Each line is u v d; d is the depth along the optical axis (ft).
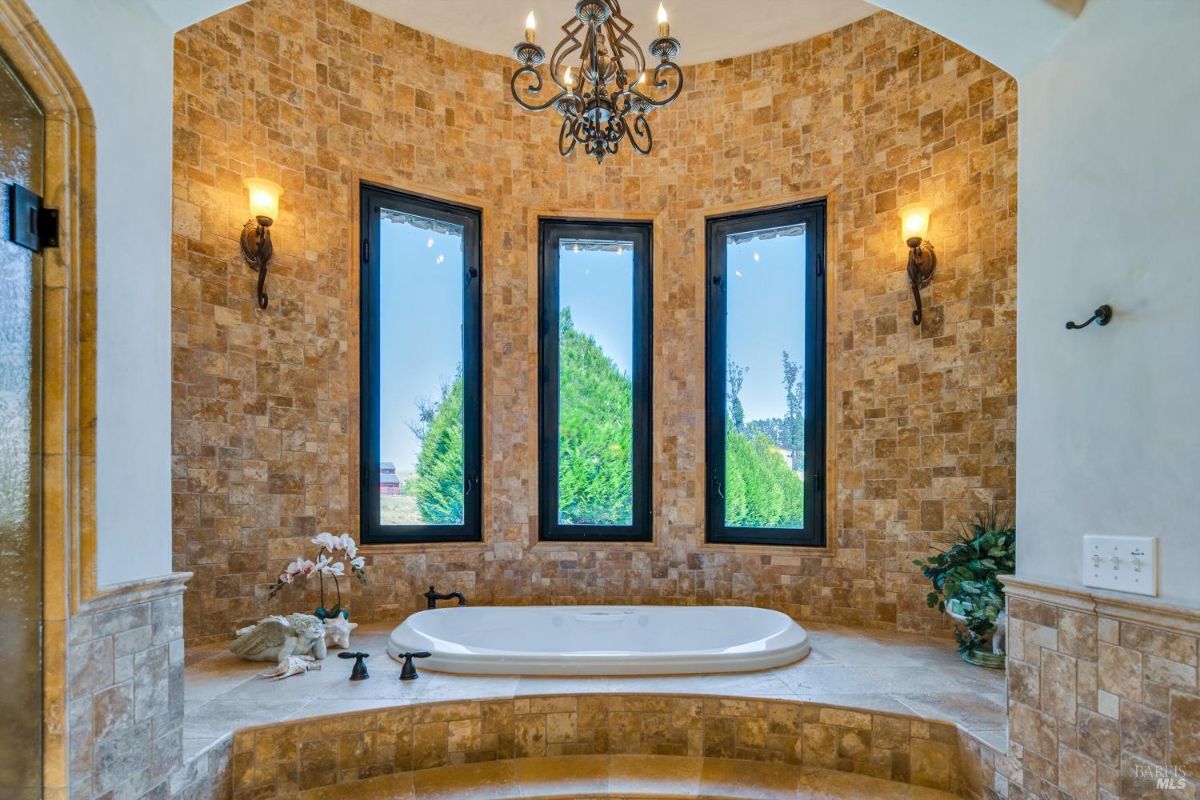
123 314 5.14
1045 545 5.86
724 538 12.80
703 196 13.00
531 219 13.07
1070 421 5.62
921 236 10.91
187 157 9.81
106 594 4.82
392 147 12.05
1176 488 4.69
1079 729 5.38
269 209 10.32
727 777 7.35
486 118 12.86
